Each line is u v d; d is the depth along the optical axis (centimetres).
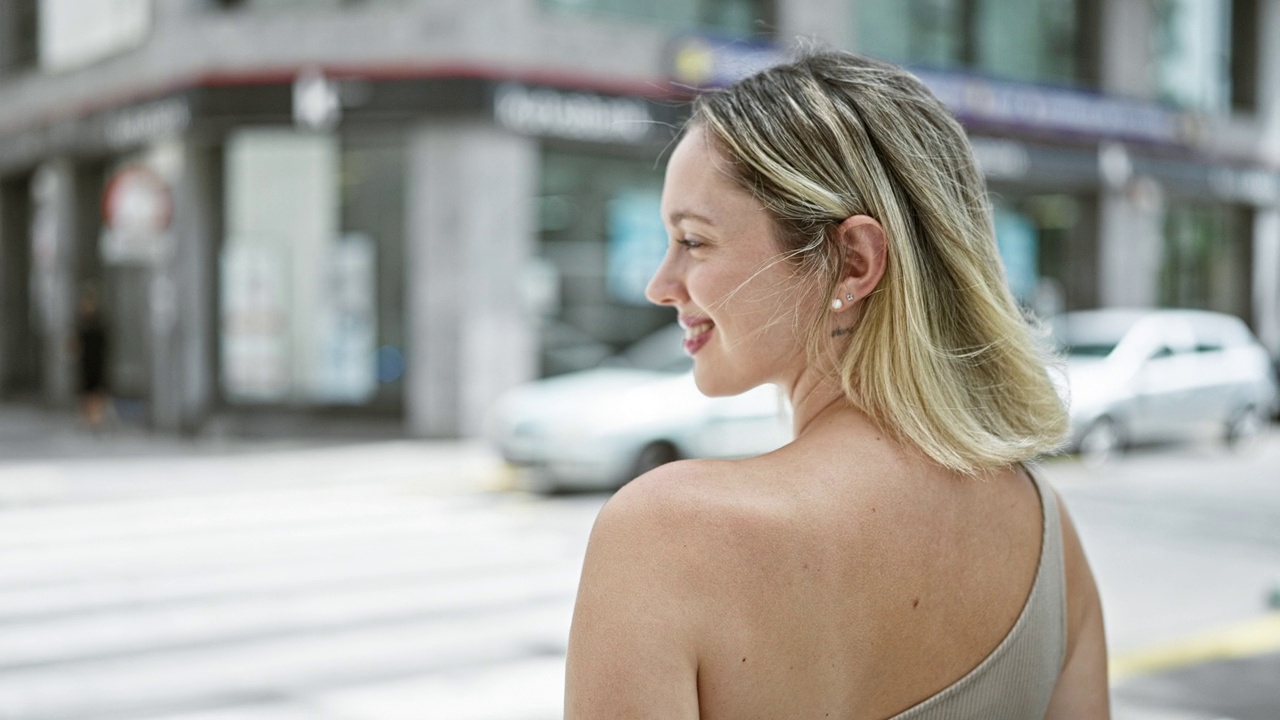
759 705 75
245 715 432
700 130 93
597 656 74
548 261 1461
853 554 80
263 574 691
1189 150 2094
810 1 1611
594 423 974
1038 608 92
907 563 82
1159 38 2100
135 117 1569
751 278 90
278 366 1521
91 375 1518
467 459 1246
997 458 88
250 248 1526
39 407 1959
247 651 521
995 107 1800
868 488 83
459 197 1389
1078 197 2008
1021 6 1908
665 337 1178
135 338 1747
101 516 903
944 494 86
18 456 1275
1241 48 2241
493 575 689
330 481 1101
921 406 86
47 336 1892
